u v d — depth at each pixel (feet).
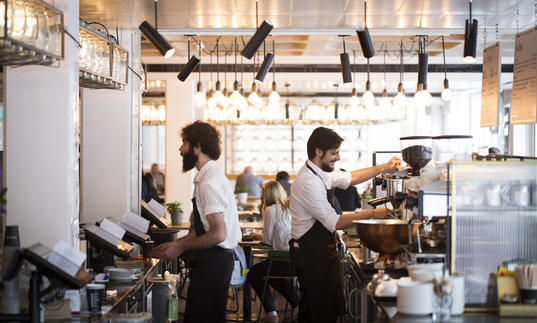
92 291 10.25
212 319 11.80
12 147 11.02
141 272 13.58
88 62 12.59
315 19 18.11
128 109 17.94
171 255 11.53
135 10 16.20
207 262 11.79
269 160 47.93
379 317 9.07
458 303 8.61
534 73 15.10
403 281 9.02
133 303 12.45
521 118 15.79
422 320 8.14
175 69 31.65
